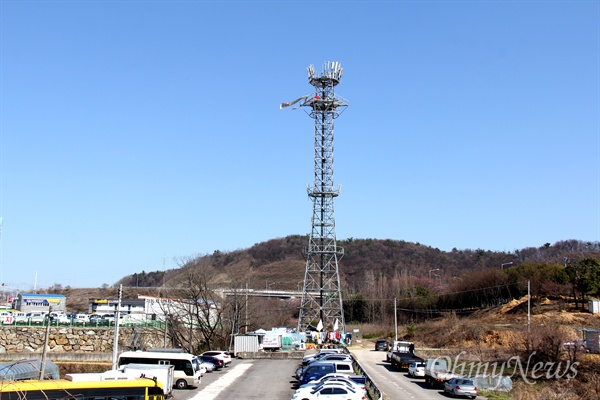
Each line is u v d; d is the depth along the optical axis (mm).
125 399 30719
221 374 56750
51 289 167750
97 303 106125
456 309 132000
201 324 79125
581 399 46750
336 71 109125
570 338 69562
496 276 123188
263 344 79500
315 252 108688
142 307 104875
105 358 67750
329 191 108375
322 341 94250
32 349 67875
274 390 46344
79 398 29484
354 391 38031
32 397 28188
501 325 89250
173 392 44750
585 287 95188
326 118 109562
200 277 88125
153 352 48500
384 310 147125
